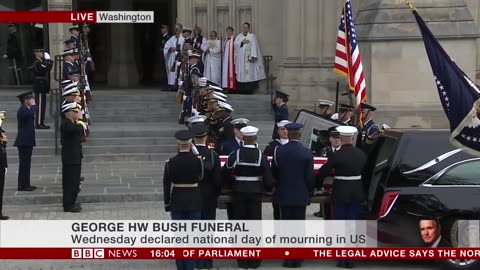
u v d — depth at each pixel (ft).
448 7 55.57
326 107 44.68
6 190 45.50
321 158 34.50
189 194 30.09
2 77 75.20
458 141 25.13
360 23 57.06
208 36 71.31
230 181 32.65
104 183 47.67
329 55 62.90
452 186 30.17
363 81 42.91
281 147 32.01
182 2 72.59
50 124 59.52
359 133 36.52
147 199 44.80
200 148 31.19
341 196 31.60
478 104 24.67
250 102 64.44
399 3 55.26
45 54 58.03
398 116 54.44
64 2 69.41
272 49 68.28
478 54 60.49
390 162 30.60
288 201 31.65
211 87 50.24
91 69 67.10
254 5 68.54
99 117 63.05
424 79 54.80
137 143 56.59
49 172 50.80
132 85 80.84
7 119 62.85
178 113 64.18
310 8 63.16
